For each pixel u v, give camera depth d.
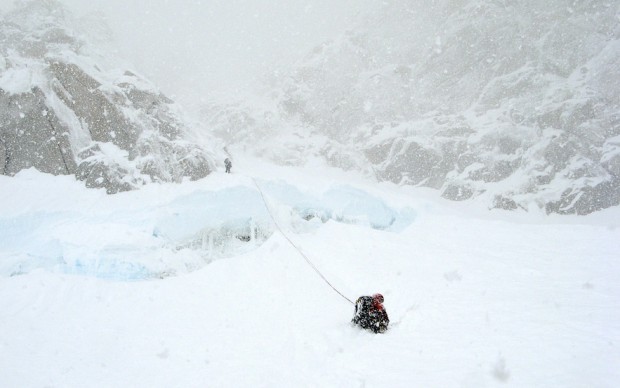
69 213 11.64
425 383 3.37
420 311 5.74
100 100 16.22
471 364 3.59
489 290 6.52
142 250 10.12
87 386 4.43
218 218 11.95
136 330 6.07
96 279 8.31
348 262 9.11
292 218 12.94
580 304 5.16
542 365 3.31
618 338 3.75
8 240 10.18
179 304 7.21
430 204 17.12
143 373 4.70
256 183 14.84
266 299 7.30
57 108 15.20
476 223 12.91
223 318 6.48
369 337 5.05
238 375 4.43
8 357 5.13
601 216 18.92
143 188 13.93
